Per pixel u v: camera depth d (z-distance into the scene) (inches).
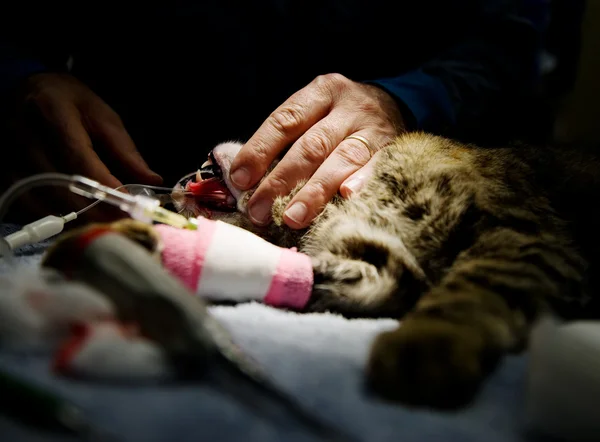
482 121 39.8
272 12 41.6
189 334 22.8
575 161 34.6
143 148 44.0
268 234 33.2
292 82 43.0
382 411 22.9
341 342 26.1
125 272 23.8
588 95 47.1
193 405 22.2
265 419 21.8
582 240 32.4
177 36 42.2
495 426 22.7
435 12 43.4
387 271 30.6
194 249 28.3
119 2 42.3
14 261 29.6
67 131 34.6
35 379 22.7
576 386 22.1
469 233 31.4
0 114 36.4
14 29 43.1
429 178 32.6
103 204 34.1
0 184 36.8
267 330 26.5
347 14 42.3
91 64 44.1
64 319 23.6
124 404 22.1
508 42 41.8
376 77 44.6
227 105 43.4
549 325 23.0
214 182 33.3
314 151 32.7
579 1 44.7
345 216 32.3
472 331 25.4
